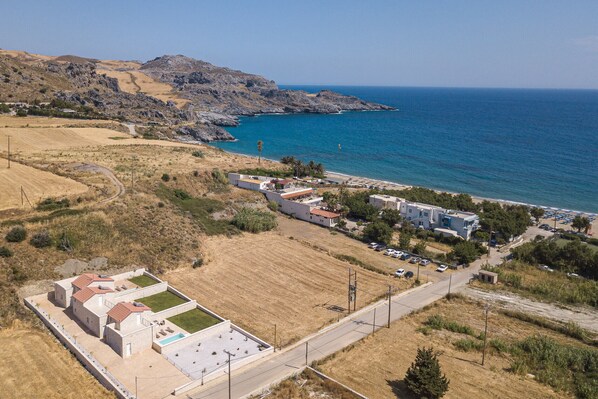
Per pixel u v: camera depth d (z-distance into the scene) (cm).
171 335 5266
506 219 10256
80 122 18275
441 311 6531
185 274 7150
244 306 6275
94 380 4456
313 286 7050
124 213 8175
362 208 10806
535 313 6612
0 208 7594
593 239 10081
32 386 4225
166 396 4256
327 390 4531
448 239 9656
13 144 13162
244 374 4697
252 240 8894
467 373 4959
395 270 7919
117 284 6444
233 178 12512
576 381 4866
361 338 5566
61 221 7350
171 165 12506
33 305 5669
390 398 4444
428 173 17562
